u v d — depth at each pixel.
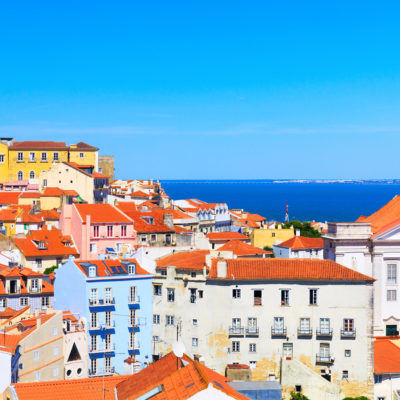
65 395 86.12
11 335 111.25
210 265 123.81
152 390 77.19
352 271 122.06
